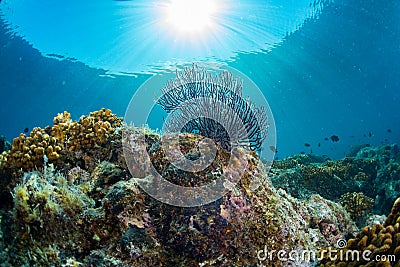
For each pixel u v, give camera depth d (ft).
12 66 31.50
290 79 41.50
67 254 2.32
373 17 28.63
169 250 2.45
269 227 2.61
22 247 2.28
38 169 3.23
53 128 3.88
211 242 2.40
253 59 32.73
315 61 35.73
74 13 23.06
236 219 2.49
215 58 29.19
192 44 26.30
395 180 8.48
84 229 2.43
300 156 12.17
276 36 28.40
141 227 2.48
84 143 3.69
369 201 6.02
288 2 24.30
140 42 25.99
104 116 4.35
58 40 26.61
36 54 29.35
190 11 23.09
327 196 7.04
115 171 3.15
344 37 31.53
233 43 27.86
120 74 32.81
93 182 3.09
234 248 2.41
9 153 3.50
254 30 26.40
